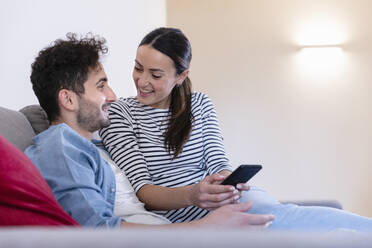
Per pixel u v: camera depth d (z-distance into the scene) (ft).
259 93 14.83
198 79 14.97
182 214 5.75
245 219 3.93
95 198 3.81
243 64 14.88
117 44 9.97
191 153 6.09
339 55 14.62
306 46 14.70
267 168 14.82
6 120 4.22
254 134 14.82
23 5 6.03
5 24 5.61
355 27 14.58
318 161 14.73
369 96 14.53
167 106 6.11
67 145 3.97
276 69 14.78
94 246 1.18
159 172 5.86
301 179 14.76
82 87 4.43
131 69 11.26
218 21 14.96
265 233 1.24
